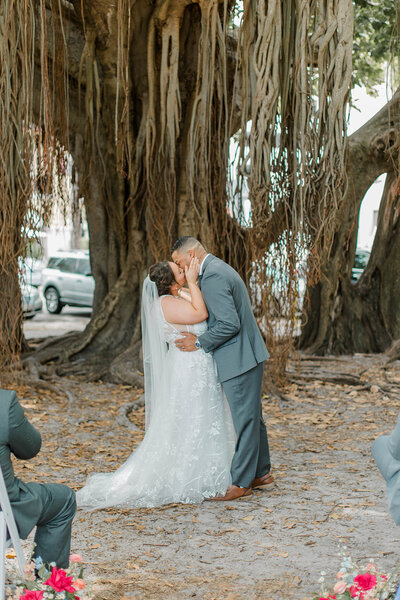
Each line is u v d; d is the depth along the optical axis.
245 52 7.30
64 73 7.50
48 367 10.30
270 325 8.59
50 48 9.77
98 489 5.12
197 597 3.58
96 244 11.35
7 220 7.73
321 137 7.12
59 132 7.87
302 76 6.99
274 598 3.56
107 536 4.44
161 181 9.05
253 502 5.08
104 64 9.34
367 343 12.73
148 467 5.09
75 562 3.24
